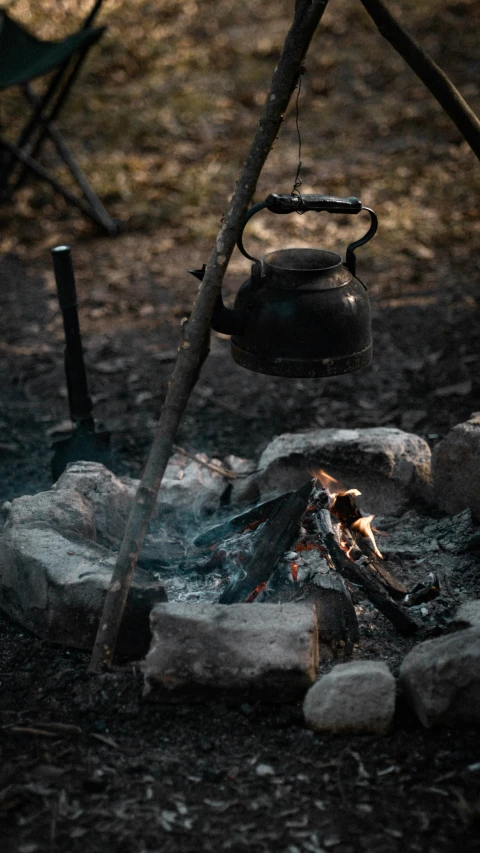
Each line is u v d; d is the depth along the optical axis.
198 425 2.99
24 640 2.16
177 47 6.55
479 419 2.45
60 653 2.12
